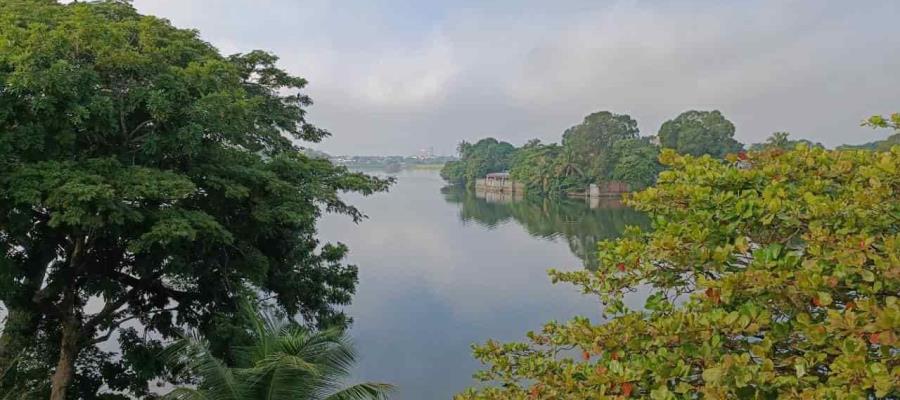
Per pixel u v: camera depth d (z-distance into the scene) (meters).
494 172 140.12
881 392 3.06
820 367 3.97
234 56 18.28
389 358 23.86
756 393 3.55
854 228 4.02
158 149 10.93
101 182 9.50
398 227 64.25
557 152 105.94
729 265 4.37
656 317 4.62
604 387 4.05
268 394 8.08
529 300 32.41
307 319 15.88
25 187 9.06
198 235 11.35
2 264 9.82
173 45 12.13
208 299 13.48
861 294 3.89
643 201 5.16
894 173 4.23
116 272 12.80
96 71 10.38
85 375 13.47
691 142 92.38
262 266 12.70
